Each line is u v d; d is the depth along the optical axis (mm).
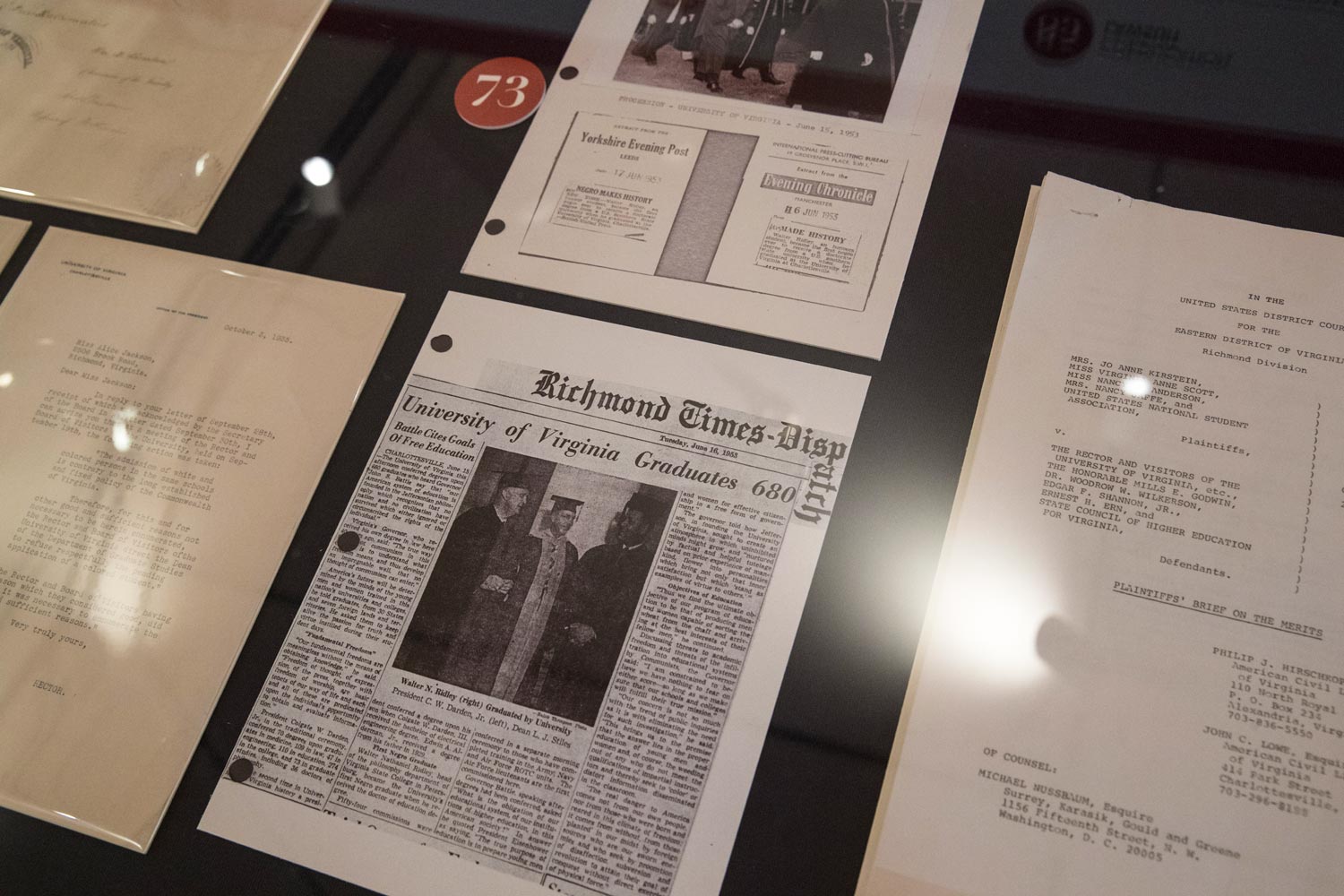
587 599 1039
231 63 1447
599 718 991
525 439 1126
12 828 1031
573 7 1427
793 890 917
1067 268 1138
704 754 968
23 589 1125
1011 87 1271
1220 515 1005
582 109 1334
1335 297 1093
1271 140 1204
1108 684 954
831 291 1162
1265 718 928
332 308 1236
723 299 1173
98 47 1481
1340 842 879
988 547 1015
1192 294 1110
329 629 1064
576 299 1201
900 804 930
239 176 1359
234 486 1148
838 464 1072
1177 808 905
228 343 1232
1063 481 1033
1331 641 949
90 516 1154
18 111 1439
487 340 1192
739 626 1012
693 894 922
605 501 1080
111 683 1071
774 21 1355
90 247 1324
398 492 1119
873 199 1213
